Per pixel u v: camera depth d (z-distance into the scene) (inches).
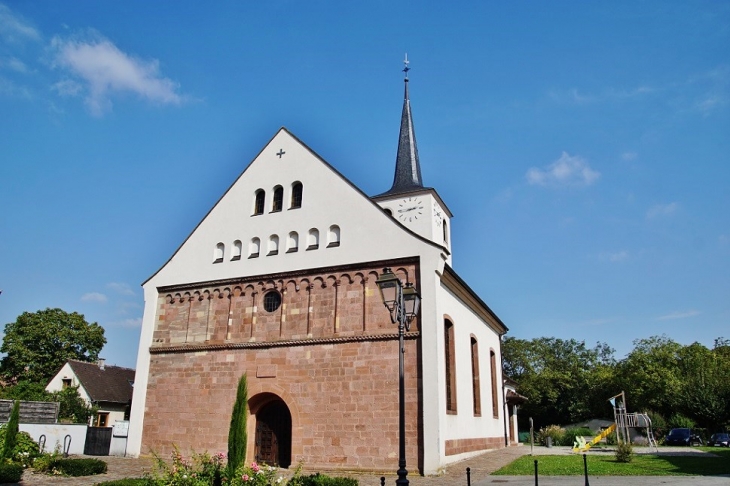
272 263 1075.3
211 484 579.2
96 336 2492.6
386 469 867.4
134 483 612.7
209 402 1046.4
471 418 1114.1
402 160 1562.5
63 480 776.3
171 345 1120.8
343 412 922.1
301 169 1115.3
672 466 904.3
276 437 996.6
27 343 2338.8
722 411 2033.7
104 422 2119.8
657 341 2815.0
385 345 924.0
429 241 941.8
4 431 890.1
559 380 2928.2
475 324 1262.3
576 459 1064.8
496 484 729.6
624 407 1612.9
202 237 1173.7
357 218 1021.2
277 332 1026.1
